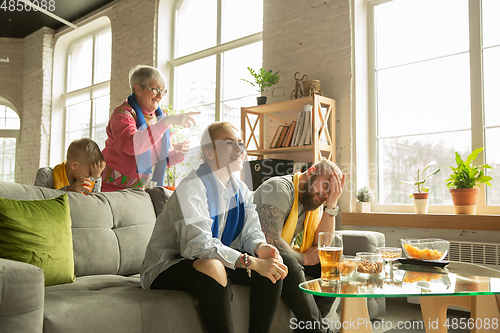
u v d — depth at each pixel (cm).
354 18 329
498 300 150
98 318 116
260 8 412
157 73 224
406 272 148
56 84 639
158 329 128
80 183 197
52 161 630
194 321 137
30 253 142
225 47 432
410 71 317
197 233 136
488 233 253
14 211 145
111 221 186
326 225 192
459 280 132
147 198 206
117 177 214
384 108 327
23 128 658
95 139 586
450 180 274
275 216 175
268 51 375
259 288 150
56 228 152
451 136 295
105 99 576
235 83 421
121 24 524
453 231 267
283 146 332
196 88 461
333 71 332
